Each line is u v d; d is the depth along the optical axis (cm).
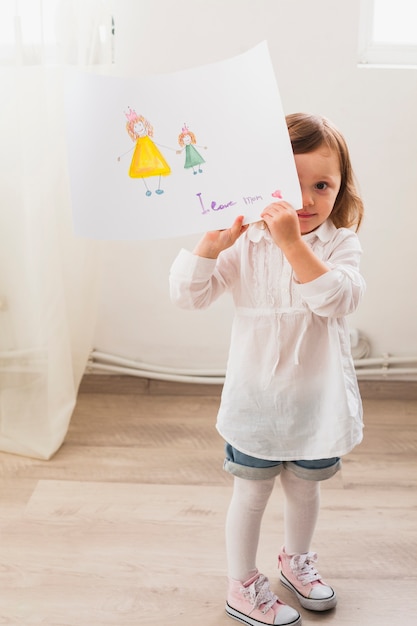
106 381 238
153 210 121
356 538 170
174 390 238
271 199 121
